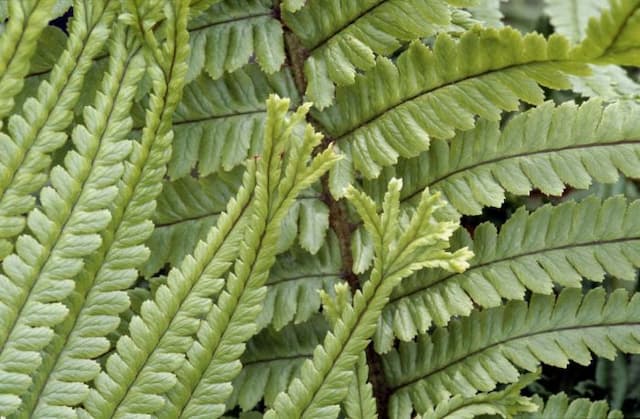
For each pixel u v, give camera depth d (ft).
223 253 1.65
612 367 1.96
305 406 1.65
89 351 1.65
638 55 1.56
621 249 1.71
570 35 1.94
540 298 1.74
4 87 1.63
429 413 1.70
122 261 1.66
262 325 1.76
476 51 1.67
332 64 1.74
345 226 1.78
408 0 1.70
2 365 1.63
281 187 1.63
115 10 1.65
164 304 1.65
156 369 1.65
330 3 1.73
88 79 1.72
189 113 1.75
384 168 1.76
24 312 1.63
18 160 1.63
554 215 1.73
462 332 1.76
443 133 1.70
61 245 1.64
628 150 1.70
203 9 1.69
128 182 1.65
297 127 1.75
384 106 1.73
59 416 1.64
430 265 1.64
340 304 1.65
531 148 1.72
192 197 1.75
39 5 1.62
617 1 1.53
